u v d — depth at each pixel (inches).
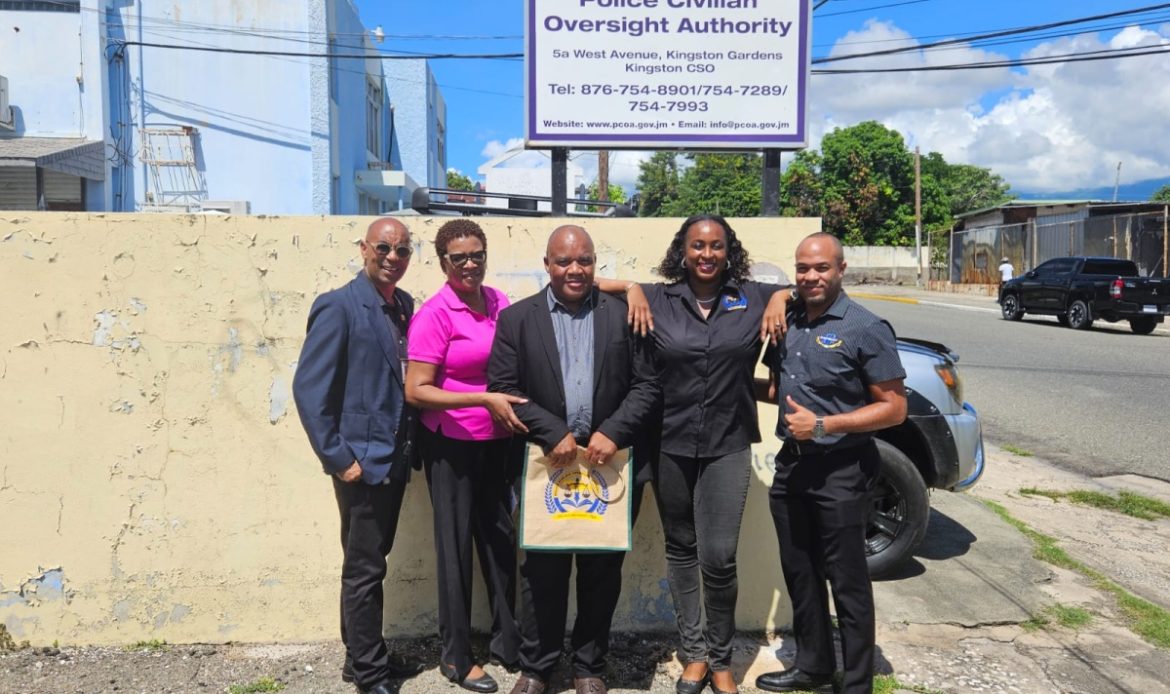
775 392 136.6
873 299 1193.4
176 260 145.2
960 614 165.9
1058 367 501.0
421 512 151.2
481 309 131.8
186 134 618.2
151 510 148.0
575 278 122.0
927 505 179.2
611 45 158.1
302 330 147.4
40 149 545.6
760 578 156.5
